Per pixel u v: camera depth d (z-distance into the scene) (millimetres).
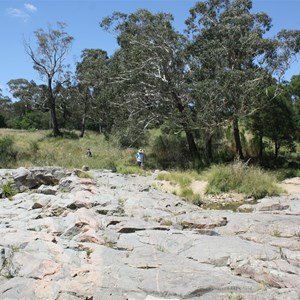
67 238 7617
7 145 28188
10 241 6695
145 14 26375
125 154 31172
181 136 33406
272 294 4895
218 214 10273
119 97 29516
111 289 5129
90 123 59250
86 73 40281
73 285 5121
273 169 25047
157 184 17406
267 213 11492
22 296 4844
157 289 5109
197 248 6941
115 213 10430
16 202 11969
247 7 26500
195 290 5074
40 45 44750
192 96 25344
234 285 5227
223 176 17141
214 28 25891
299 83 34625
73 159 26156
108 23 29500
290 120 27500
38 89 53750
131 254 6582
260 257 6266
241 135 31094
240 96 23719
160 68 27078
